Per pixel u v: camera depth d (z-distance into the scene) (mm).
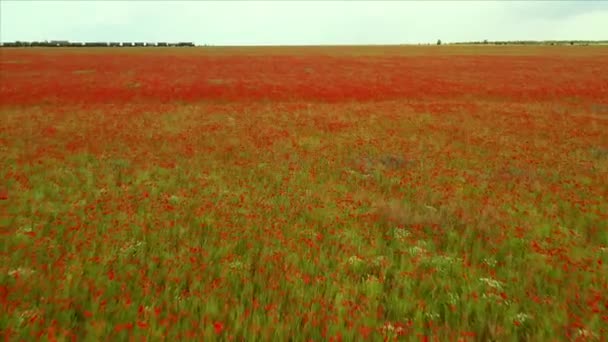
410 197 10281
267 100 30906
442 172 12539
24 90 31047
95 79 40188
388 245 7457
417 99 32312
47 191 9812
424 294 5633
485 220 8477
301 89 35250
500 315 5070
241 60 69000
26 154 13312
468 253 6984
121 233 7258
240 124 20281
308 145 16062
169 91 32969
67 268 5789
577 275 6020
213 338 4309
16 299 4902
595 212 8844
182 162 13164
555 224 8305
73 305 4945
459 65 61281
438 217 8578
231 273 5887
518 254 7020
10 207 8516
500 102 30531
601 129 19781
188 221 8102
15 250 6453
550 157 14461
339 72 50938
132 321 4582
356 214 8742
